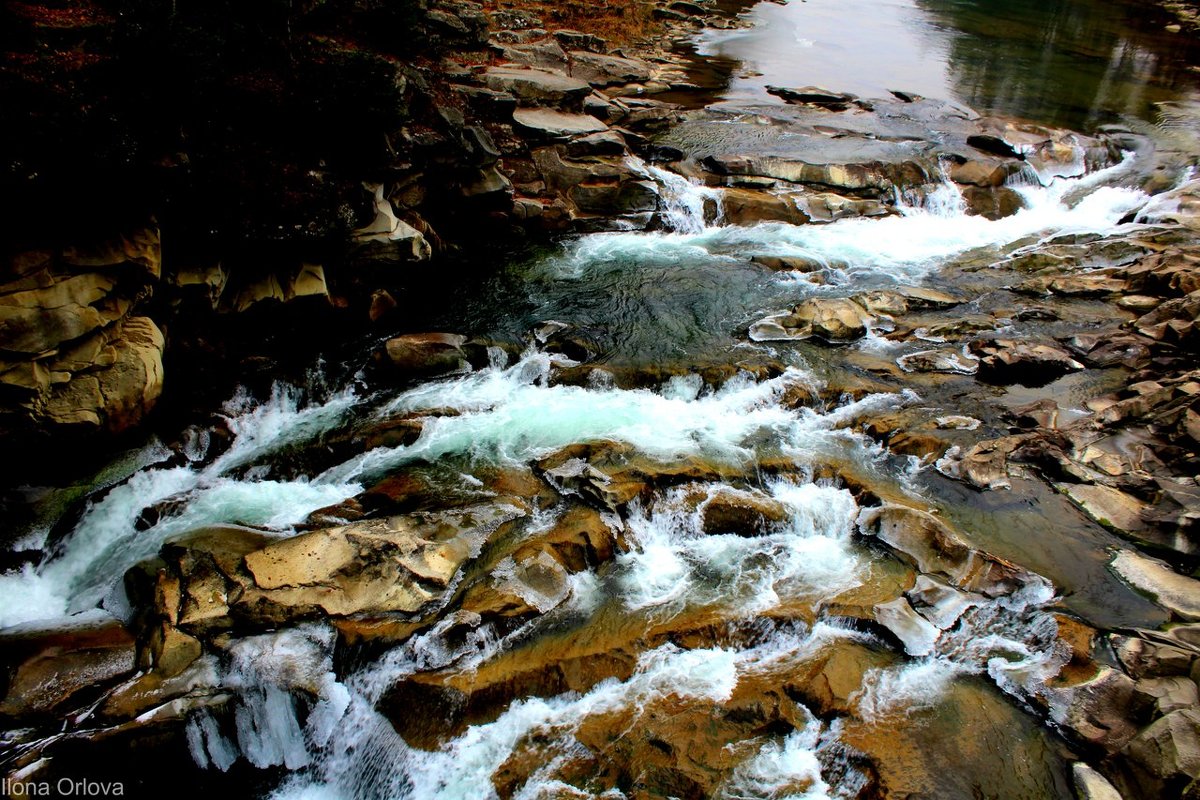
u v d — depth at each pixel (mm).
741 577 9305
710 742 7492
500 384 12852
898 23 39344
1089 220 18844
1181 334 12812
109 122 9852
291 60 13359
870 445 11344
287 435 11805
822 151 20547
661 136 21406
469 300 15062
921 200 19281
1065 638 8273
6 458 9984
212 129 11641
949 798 6957
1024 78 29406
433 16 21719
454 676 8047
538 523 9805
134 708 7668
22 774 7160
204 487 10820
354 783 7867
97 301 10234
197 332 12414
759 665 8258
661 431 11469
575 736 7590
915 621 8531
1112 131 23328
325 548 9141
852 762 7293
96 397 10297
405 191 15234
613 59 26500
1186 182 19516
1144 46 35188
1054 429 11359
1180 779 6773
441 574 8945
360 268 14188
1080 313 14336
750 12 40031
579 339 13562
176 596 8727
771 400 12203
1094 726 7434
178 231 11453
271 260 12867
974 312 14688
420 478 10633
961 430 11422
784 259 16453
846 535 9977
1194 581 8953
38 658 8133
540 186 18172
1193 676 7695
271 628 8492
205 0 12508
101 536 10180
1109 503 10062
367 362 13141
